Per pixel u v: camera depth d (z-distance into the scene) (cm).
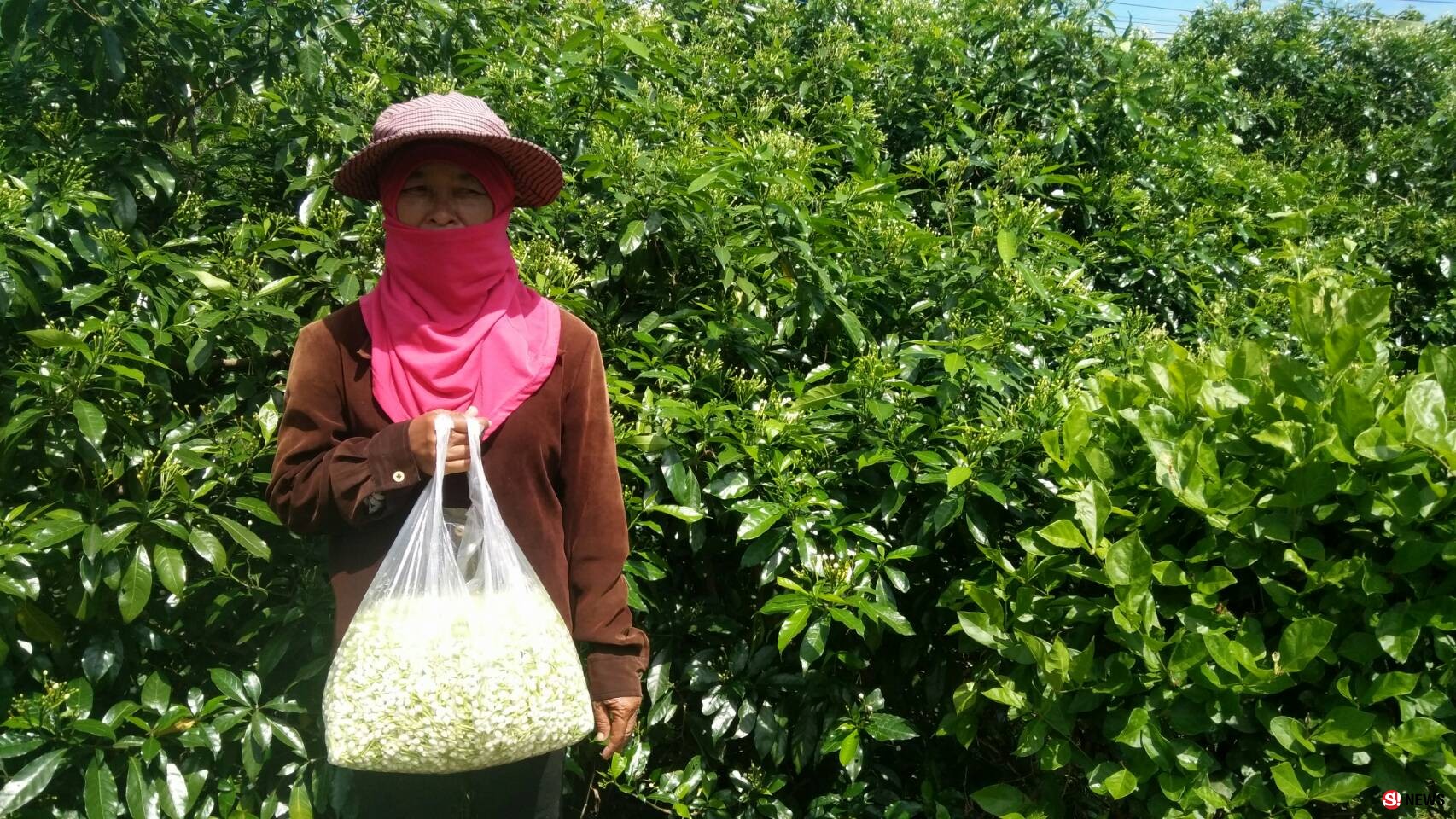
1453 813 239
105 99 297
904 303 309
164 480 226
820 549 257
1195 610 214
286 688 249
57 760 207
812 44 464
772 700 260
